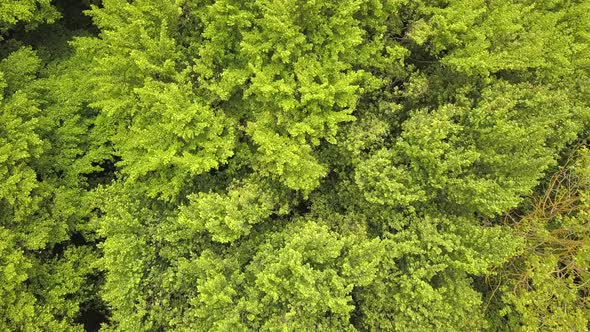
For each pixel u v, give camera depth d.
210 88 8.11
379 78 8.55
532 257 8.02
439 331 7.85
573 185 8.33
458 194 7.81
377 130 8.01
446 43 8.39
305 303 7.16
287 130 7.88
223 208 7.57
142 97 7.94
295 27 7.75
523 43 8.50
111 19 8.85
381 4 8.06
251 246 8.24
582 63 8.92
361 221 8.36
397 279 7.83
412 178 7.99
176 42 8.89
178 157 7.70
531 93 8.24
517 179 7.93
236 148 8.73
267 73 8.03
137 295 8.15
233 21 7.93
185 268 7.81
